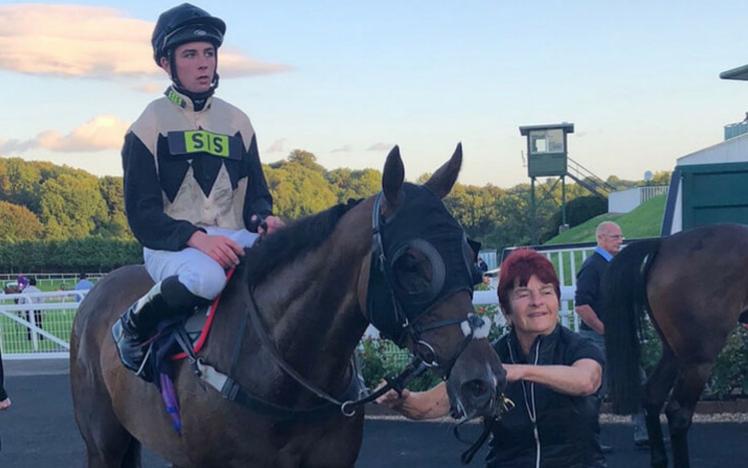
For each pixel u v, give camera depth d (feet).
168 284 9.14
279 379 8.65
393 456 19.36
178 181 9.85
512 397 9.09
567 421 9.00
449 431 21.85
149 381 9.66
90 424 11.85
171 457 10.00
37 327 41.86
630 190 99.19
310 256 8.61
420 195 7.81
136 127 9.71
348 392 9.17
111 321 11.53
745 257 18.04
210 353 9.14
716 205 28.14
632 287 18.21
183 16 9.91
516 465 9.16
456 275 7.38
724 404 23.18
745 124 91.45
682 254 18.31
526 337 9.41
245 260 9.37
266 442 8.75
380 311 7.71
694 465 17.92
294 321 8.68
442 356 7.27
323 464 9.14
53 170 222.07
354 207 8.54
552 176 105.09
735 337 23.03
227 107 10.49
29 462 20.35
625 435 21.04
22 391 31.58
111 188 209.87
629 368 17.65
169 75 10.18
